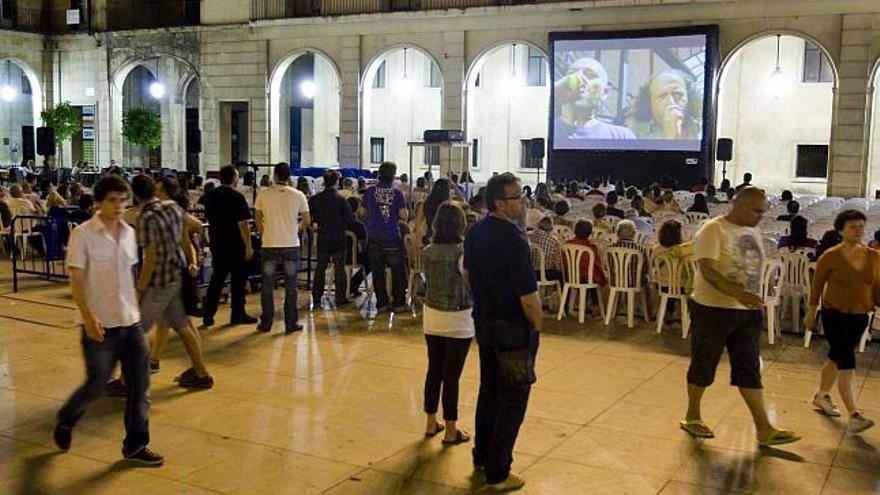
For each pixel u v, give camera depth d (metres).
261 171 29.92
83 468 5.52
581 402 7.08
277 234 9.44
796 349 9.15
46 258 13.27
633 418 6.67
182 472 5.48
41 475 5.40
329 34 28.81
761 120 29.83
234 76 30.50
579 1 24.70
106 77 32.69
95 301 5.37
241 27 30.00
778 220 13.79
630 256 10.12
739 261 5.92
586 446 6.04
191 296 7.38
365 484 5.31
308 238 12.47
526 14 25.81
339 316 10.59
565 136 25.17
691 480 5.44
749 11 23.39
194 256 7.41
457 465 5.64
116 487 5.23
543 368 8.17
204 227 10.81
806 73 29.27
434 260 5.94
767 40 29.44
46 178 25.02
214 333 9.52
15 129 35.47
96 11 32.72
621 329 10.04
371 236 10.84
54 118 31.39
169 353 8.56
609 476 5.50
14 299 11.51
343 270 11.28
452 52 27.08
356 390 7.33
